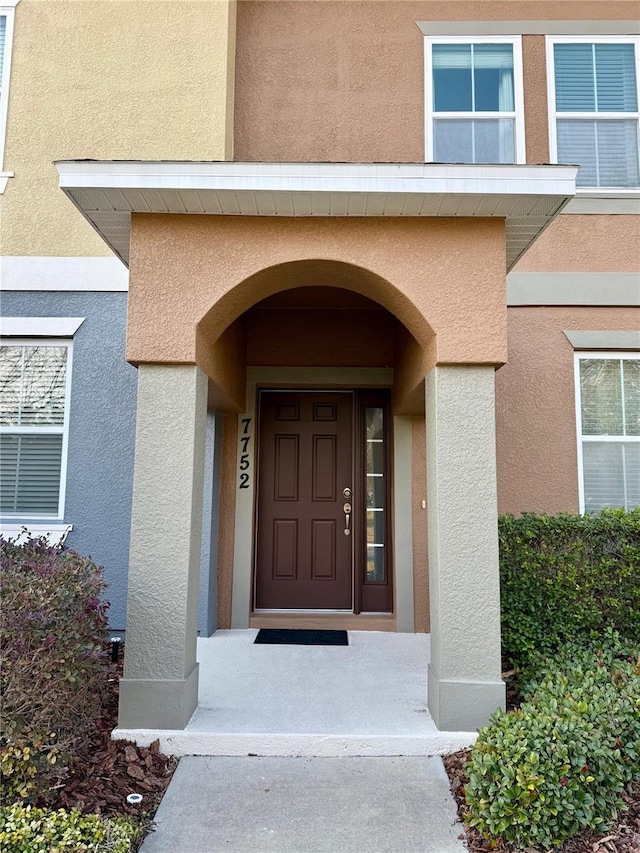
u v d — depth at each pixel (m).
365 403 7.18
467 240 4.27
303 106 6.87
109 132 6.34
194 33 6.46
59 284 6.28
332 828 3.13
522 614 4.82
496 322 4.21
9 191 6.34
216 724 4.01
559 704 3.50
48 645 3.24
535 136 6.71
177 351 4.21
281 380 6.95
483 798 3.05
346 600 6.93
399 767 3.73
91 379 6.23
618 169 6.73
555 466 6.32
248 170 3.96
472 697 3.94
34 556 3.98
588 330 6.44
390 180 3.96
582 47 6.85
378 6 6.99
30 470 6.20
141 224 4.29
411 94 6.86
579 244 6.50
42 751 3.28
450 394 4.21
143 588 4.05
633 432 6.39
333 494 7.09
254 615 6.72
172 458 4.17
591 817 2.95
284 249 4.28
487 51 6.92
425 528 6.67
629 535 4.96
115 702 4.46
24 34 6.48
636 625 4.80
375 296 4.69
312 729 3.95
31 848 2.63
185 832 3.08
